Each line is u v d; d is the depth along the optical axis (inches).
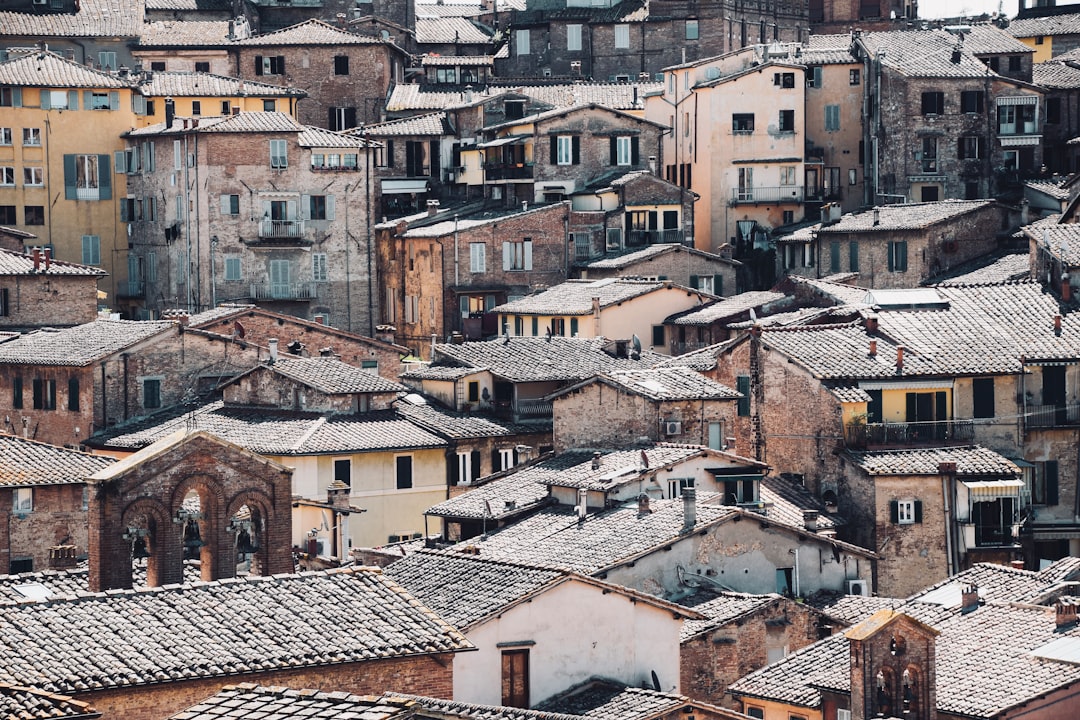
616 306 7746.1
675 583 4714.6
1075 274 6053.2
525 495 5339.6
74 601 3270.2
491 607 3511.3
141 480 3782.0
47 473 5246.1
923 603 4407.0
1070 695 3794.3
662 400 5595.5
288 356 6811.0
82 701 3019.2
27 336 7017.7
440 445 6240.2
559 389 6338.6
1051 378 5767.7
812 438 5644.7
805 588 4874.5
